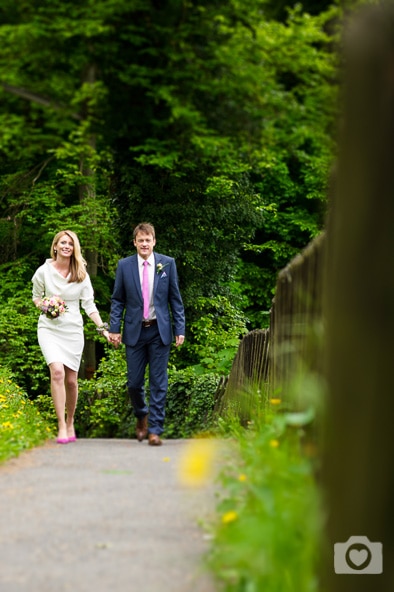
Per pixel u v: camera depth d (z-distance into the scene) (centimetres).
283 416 617
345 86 335
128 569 461
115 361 2088
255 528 413
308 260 646
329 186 418
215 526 527
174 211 2483
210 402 1530
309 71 2684
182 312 1152
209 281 2550
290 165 3203
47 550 500
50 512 600
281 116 2683
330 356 343
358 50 329
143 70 2475
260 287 3241
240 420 1055
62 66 2609
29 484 713
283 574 399
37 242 2847
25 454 922
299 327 656
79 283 1132
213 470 688
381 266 329
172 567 464
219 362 2088
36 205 2681
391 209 328
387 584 335
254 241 3228
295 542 413
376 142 328
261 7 2738
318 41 2677
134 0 2423
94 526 557
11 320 2445
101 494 664
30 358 2412
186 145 2548
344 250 334
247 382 1113
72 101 2498
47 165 2923
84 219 2542
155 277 1136
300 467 489
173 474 765
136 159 2403
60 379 1102
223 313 2608
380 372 330
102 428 1769
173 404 1673
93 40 2519
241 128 2697
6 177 2794
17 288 2688
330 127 363
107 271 2850
